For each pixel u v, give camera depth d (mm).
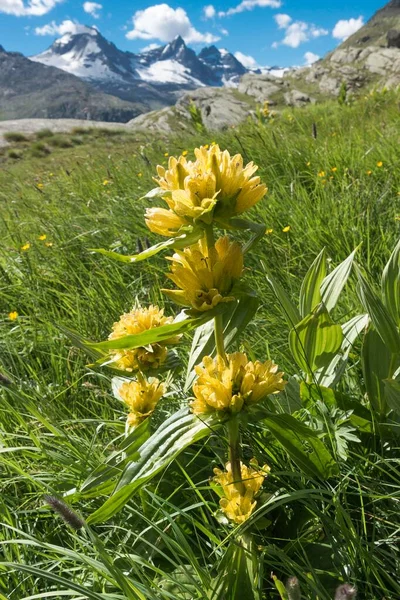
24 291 3119
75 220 4168
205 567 1371
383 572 1266
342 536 1346
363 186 3514
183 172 1299
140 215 3941
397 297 1724
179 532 1302
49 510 1578
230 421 1328
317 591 1156
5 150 19562
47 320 2709
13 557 1489
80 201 4953
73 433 1929
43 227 4125
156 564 1455
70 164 8266
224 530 1442
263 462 1614
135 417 1671
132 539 1521
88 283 3184
